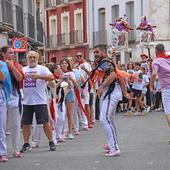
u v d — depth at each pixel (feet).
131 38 167.53
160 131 62.80
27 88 47.62
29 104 47.85
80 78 66.18
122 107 96.02
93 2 188.24
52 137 48.93
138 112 89.71
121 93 44.96
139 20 168.96
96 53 45.93
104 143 53.52
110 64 44.60
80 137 59.36
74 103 60.34
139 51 163.53
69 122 57.82
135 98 89.15
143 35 120.16
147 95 95.71
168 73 49.49
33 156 45.42
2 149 43.09
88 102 68.90
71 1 197.57
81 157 44.29
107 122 44.45
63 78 57.21
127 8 174.29
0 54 44.42
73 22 197.57
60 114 55.01
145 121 77.05
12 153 47.34
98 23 185.98
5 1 102.17
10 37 107.14
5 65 43.86
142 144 51.34
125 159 42.78
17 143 45.14
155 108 97.86
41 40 143.84
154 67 49.93
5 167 40.40
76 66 66.49
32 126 51.88
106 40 180.86
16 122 45.01
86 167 39.70
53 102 52.37
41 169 39.34
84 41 191.72
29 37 125.90
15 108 44.88
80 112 66.54
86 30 191.52
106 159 42.98
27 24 124.98
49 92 52.21
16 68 45.14
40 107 47.85
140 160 42.22
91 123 70.03
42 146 51.67
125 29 116.16
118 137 57.06
